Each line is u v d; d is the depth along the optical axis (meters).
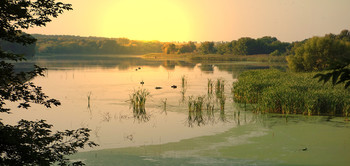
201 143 19.81
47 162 9.24
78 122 25.95
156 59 171.75
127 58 185.50
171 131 23.00
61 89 46.97
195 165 15.73
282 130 22.52
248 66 104.44
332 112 27.88
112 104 34.66
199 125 24.78
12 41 9.73
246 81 40.09
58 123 25.50
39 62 121.56
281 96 28.97
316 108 28.08
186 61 144.62
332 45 62.50
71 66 100.81
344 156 16.73
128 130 23.39
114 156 17.20
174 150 18.36
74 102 35.81
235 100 36.44
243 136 21.23
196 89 46.91
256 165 15.64
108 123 25.69
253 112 29.11
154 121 26.34
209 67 100.38
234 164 15.80
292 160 16.31
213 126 24.33
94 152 17.97
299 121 25.19
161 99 37.66
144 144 19.72
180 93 42.69
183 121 26.28
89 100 37.09
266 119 26.17
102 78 63.53
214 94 41.56
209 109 31.17
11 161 8.73
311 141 19.66
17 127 9.70
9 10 8.95
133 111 30.70
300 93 29.91
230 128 23.56
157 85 52.00
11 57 9.45
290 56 67.62
